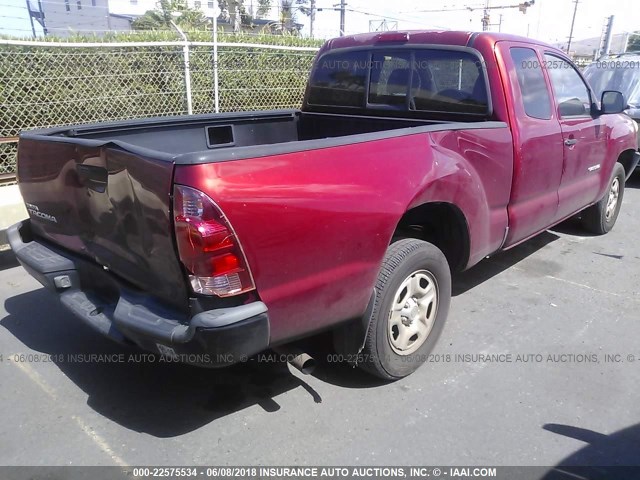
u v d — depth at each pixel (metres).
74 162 2.88
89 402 3.14
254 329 2.41
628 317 4.21
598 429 2.93
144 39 8.05
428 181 3.07
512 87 3.87
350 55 4.56
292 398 3.18
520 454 2.74
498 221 3.87
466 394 3.23
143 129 3.97
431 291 3.38
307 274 2.58
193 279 2.33
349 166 2.70
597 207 5.93
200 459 2.69
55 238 3.35
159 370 3.47
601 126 5.20
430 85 4.10
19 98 6.89
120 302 2.69
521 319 4.16
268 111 4.69
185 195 2.24
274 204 2.40
